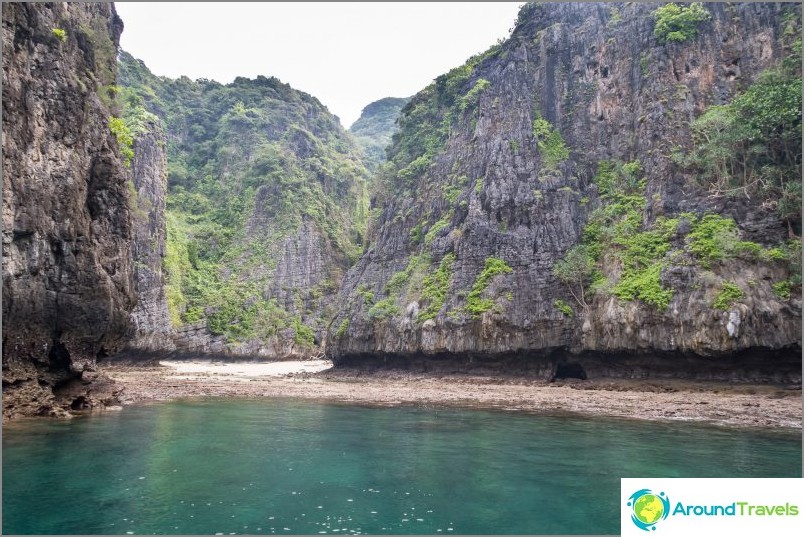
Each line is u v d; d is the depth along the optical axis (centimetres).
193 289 9875
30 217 2456
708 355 3812
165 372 6619
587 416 2844
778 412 2886
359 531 1160
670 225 4447
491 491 1455
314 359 9731
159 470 1619
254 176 11900
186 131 13088
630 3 5656
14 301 2386
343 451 1930
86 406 2820
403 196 7038
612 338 4341
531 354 4866
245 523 1197
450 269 5603
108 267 3116
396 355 5741
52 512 1237
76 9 3197
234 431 2289
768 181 4109
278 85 14600
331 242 11331
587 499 1389
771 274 3841
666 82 5038
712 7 5131
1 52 2184
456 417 2797
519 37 6309
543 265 5022
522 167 5538
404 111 8038
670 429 2405
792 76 4256
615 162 5291
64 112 2719
